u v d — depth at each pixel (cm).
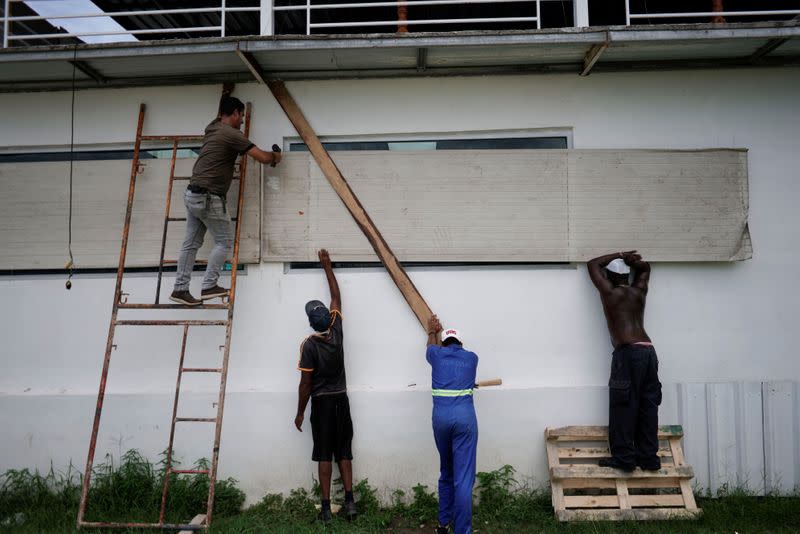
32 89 548
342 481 479
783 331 518
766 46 487
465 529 414
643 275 499
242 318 527
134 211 533
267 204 525
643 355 472
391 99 536
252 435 509
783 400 507
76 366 533
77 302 538
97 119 547
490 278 525
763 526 450
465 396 441
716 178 518
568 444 504
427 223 523
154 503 486
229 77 534
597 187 520
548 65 524
